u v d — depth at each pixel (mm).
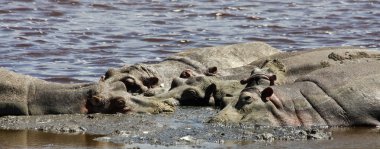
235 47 67500
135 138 46188
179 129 48156
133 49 84062
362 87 51594
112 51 82688
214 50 66500
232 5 117375
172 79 61062
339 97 51062
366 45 86938
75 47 84188
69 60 77812
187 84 57438
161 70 62812
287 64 59781
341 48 62656
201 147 43906
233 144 44750
